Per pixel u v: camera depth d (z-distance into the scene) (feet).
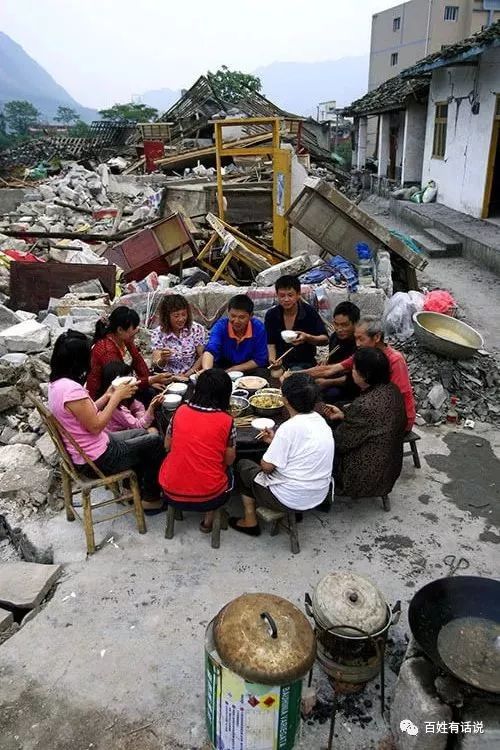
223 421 11.72
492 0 106.42
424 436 17.51
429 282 33.58
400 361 14.20
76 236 37.70
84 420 11.86
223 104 78.79
